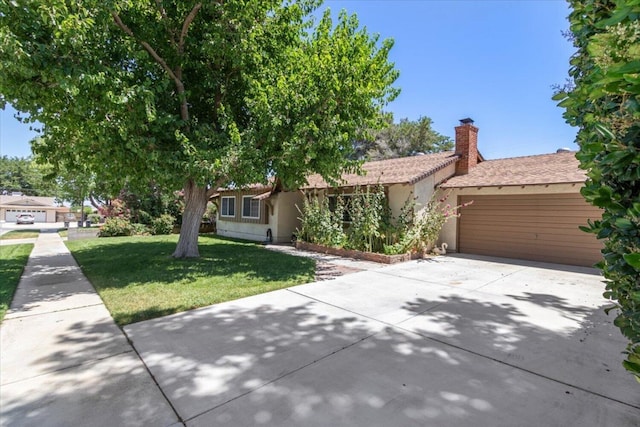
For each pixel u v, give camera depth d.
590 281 6.85
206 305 4.91
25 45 4.96
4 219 44.91
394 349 3.43
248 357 3.22
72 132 7.20
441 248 11.46
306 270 7.66
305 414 2.33
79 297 5.30
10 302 5.00
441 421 2.26
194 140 7.55
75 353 3.28
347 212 11.82
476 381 2.80
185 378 2.81
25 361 3.11
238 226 16.70
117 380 2.78
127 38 7.13
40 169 21.59
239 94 9.00
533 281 6.80
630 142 1.37
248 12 7.21
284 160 7.45
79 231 19.78
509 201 10.21
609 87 1.23
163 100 7.62
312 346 3.49
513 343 3.60
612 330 4.02
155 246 11.84
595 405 2.46
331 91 6.94
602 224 1.82
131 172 7.34
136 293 5.50
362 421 2.26
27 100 5.88
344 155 8.29
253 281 6.46
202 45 7.33
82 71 5.39
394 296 5.51
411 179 9.78
